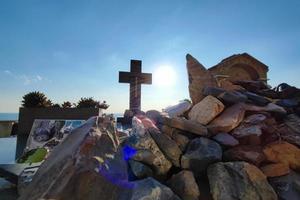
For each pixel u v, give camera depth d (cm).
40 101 2469
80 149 320
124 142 448
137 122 489
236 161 444
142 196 320
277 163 463
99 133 363
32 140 782
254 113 562
